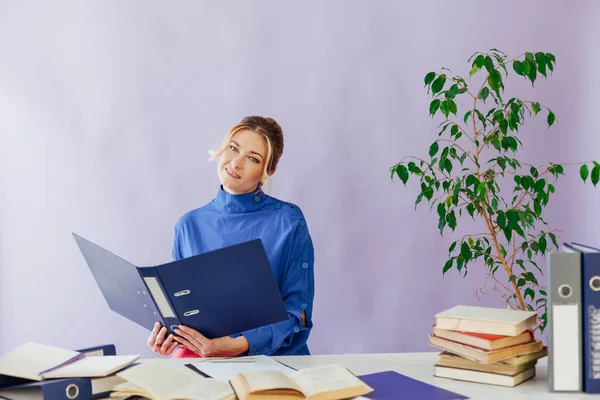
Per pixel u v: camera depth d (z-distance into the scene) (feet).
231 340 6.00
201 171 9.95
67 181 9.93
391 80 9.94
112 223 9.95
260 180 7.31
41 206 9.92
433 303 10.03
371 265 10.00
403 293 10.02
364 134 9.95
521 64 8.35
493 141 8.48
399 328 10.03
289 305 6.81
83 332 9.98
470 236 9.75
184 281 5.29
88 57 9.91
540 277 9.88
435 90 8.52
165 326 5.79
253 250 5.29
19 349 4.91
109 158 9.93
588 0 9.74
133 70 9.92
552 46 9.86
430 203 9.95
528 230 9.59
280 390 4.09
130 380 4.28
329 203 9.96
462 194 9.84
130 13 9.91
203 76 9.93
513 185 9.86
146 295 5.51
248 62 9.91
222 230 7.22
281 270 7.05
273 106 9.94
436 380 4.74
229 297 5.47
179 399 4.10
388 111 9.93
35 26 9.89
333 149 9.95
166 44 9.91
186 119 9.93
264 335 6.26
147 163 9.95
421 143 9.93
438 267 10.00
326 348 10.01
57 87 9.91
